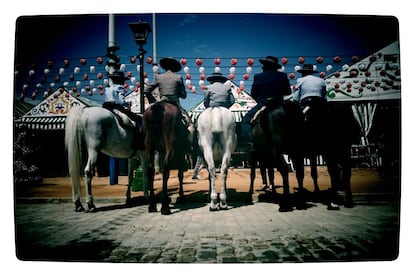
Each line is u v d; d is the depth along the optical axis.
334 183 4.06
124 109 4.35
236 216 3.74
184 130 3.95
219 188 5.66
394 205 4.23
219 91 4.22
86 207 4.48
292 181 6.45
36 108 7.14
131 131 4.36
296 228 3.26
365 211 3.94
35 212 4.14
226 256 2.59
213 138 3.94
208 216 3.75
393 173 4.50
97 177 8.25
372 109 6.01
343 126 3.98
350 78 5.78
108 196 5.08
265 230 3.21
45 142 7.55
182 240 2.96
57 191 5.73
